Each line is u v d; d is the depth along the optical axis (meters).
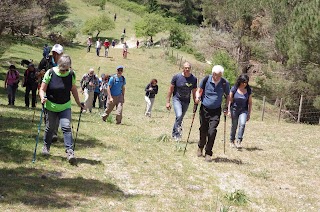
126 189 7.48
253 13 43.97
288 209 7.37
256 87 44.94
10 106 17.41
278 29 37.78
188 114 24.73
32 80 18.22
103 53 53.81
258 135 15.30
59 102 8.28
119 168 8.72
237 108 12.00
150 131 14.53
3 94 24.36
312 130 17.66
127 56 52.50
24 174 7.47
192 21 91.19
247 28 44.97
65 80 8.22
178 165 9.55
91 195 6.88
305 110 30.45
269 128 17.80
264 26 40.28
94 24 72.38
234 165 10.02
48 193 6.68
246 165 10.16
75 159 8.34
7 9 28.91
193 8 92.31
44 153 8.73
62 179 7.48
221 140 13.34
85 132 12.24
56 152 9.19
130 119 18.06
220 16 50.16
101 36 74.50
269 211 7.20
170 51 57.41
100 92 22.00
